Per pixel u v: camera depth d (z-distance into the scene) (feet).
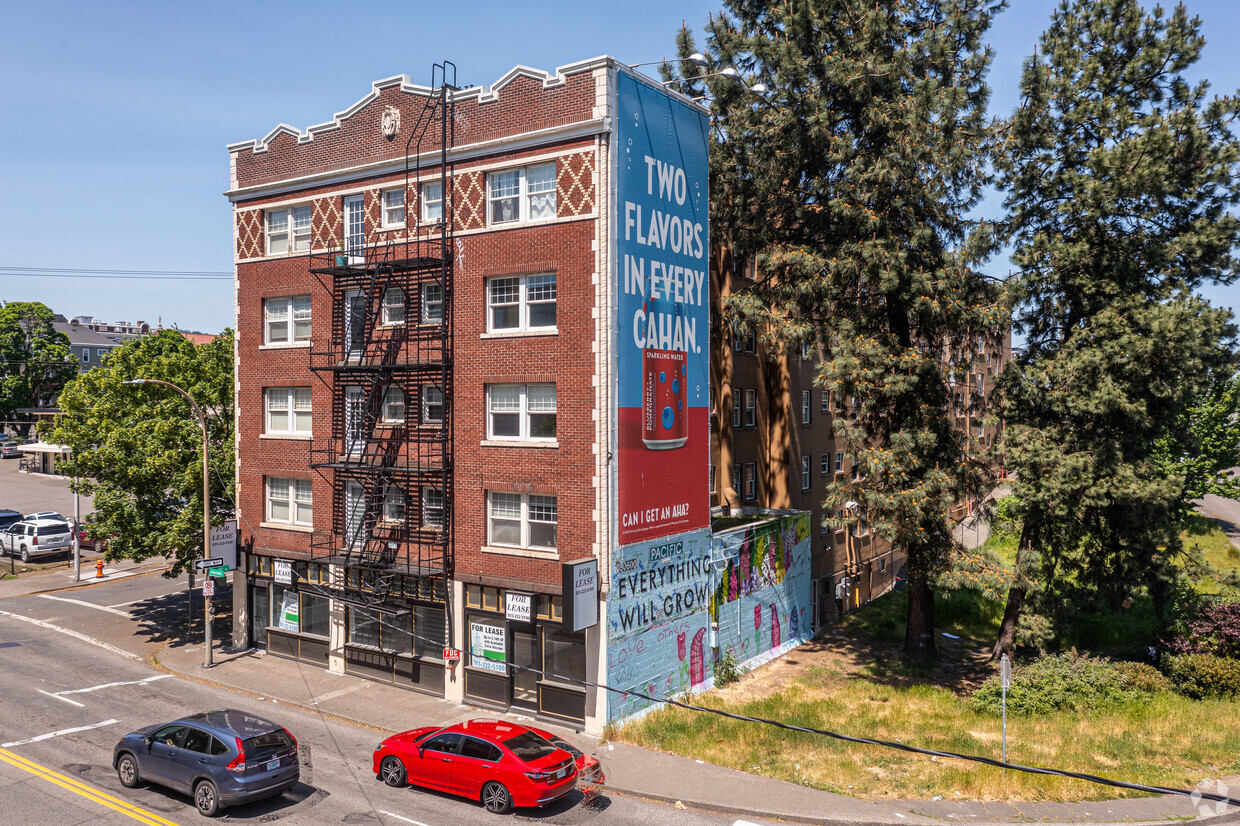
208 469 94.02
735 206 99.04
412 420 82.84
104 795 55.16
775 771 60.80
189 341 124.77
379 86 84.74
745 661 93.66
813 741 67.00
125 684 82.02
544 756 54.65
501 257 76.48
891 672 93.30
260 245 95.25
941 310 85.87
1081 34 91.97
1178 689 81.97
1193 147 83.92
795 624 107.76
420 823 52.06
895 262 84.53
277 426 94.99
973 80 92.27
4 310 301.02
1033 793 56.24
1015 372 90.17
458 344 79.25
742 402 119.24
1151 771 60.18
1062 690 77.97
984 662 99.35
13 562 138.51
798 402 127.24
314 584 90.58
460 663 78.69
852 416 95.96
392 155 83.97
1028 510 87.92
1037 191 92.79
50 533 146.72
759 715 74.43
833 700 79.97
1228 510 213.87
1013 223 93.66
